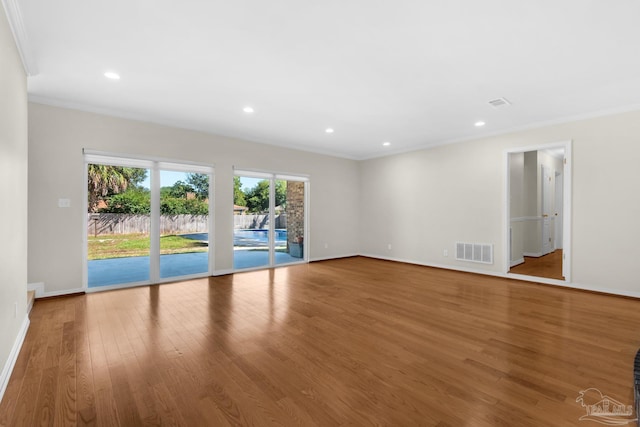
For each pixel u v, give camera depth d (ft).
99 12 7.07
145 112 14.19
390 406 5.78
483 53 8.84
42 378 6.69
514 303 12.24
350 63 9.50
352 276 17.38
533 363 7.42
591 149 13.79
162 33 7.95
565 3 6.68
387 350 8.11
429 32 7.84
